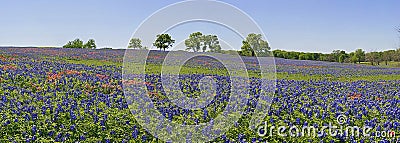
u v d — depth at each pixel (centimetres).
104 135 1091
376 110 1603
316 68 4534
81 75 2298
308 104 1652
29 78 2045
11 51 4094
